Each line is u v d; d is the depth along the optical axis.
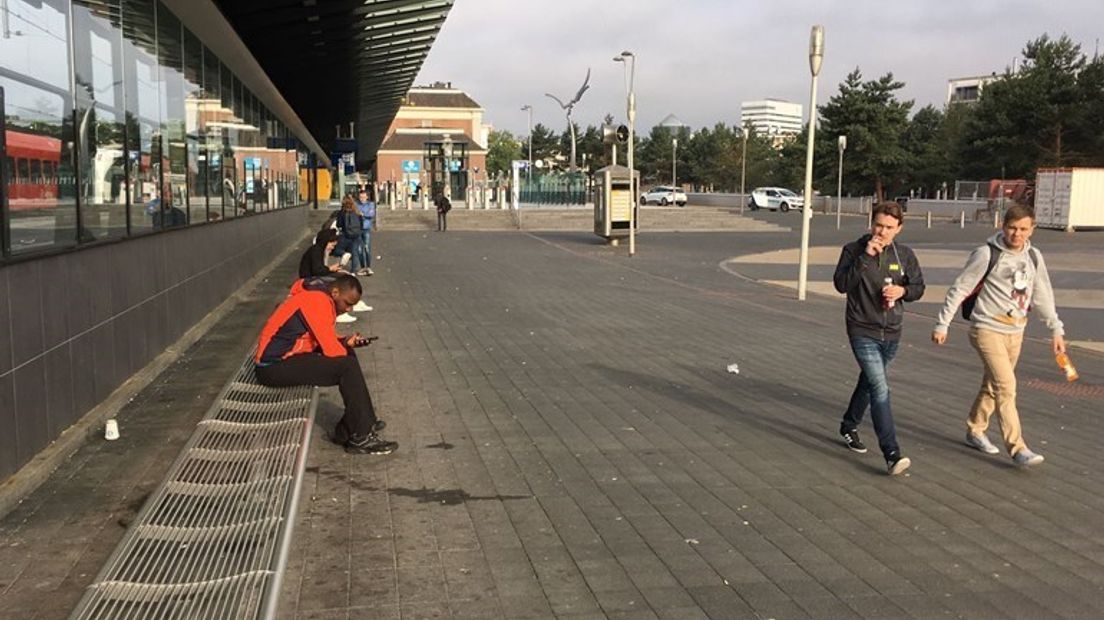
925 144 71.75
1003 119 57.25
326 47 22.88
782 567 4.27
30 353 5.35
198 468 5.04
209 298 11.58
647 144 108.56
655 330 11.45
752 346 10.35
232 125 14.25
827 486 5.46
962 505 5.16
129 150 7.86
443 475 5.57
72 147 6.29
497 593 3.96
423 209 46.69
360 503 5.07
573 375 8.59
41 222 5.62
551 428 6.68
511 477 5.55
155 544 4.03
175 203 9.73
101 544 4.38
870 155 66.38
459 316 12.47
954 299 5.98
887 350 5.79
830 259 24.11
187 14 9.95
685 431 6.65
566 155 121.44
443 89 106.44
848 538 4.64
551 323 11.93
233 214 14.09
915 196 71.25
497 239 31.70
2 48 5.02
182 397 7.34
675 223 42.41
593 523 4.80
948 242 32.09
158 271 8.73
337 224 17.75
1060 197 40.44
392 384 8.12
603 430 6.64
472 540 4.55
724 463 5.89
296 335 6.27
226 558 3.87
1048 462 6.01
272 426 5.69
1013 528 4.81
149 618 3.32
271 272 18.38
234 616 3.31
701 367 9.07
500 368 8.88
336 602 3.84
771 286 17.27
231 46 12.21
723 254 25.58
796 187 78.56
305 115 41.06
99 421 6.29
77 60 6.45
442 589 3.99
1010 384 5.87
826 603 3.90
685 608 3.84
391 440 6.32
